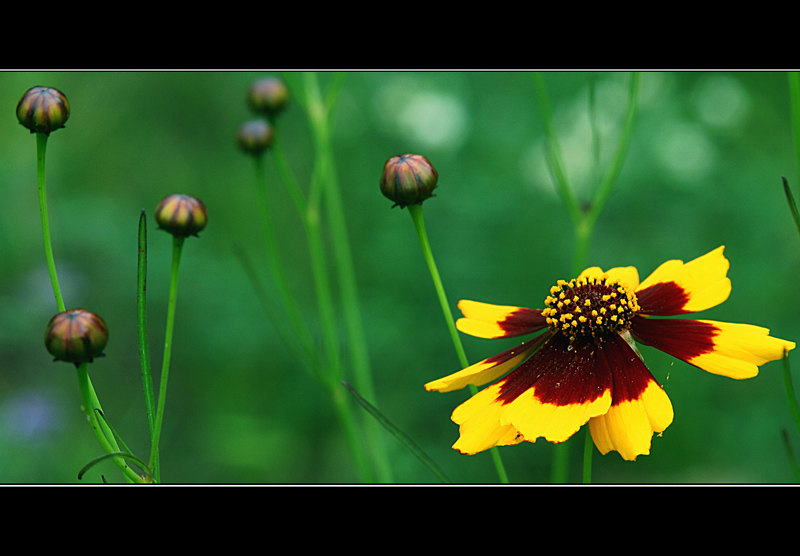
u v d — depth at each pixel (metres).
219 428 0.49
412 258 0.53
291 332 0.51
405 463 0.44
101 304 0.52
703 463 0.43
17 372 0.49
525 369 0.32
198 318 0.53
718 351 0.32
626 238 0.53
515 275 0.52
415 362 0.49
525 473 0.44
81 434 0.47
